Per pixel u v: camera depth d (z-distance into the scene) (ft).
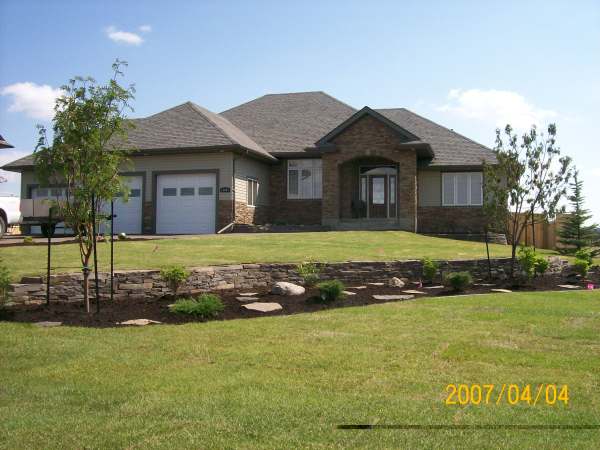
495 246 61.93
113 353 21.34
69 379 18.29
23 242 53.42
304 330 25.32
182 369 19.35
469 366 19.67
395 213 82.69
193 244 51.39
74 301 31.94
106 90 28.48
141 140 77.05
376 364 19.88
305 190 84.74
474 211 81.25
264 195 84.12
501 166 45.29
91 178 28.30
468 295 36.78
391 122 75.51
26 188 82.64
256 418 14.90
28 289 30.60
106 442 13.51
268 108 99.04
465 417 15.06
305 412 15.33
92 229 29.25
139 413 15.30
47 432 14.11
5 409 15.66
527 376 18.58
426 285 42.22
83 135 27.99
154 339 23.52
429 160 81.76
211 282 36.06
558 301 33.88
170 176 76.18
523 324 26.63
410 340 23.34
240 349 21.90
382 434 13.94
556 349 22.00
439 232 81.66
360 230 75.36
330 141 78.23
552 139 44.42
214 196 74.28
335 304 32.55
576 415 15.25
